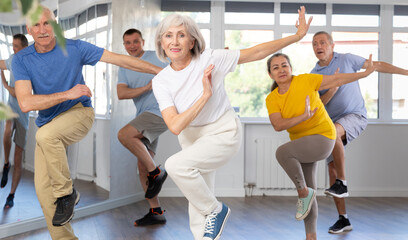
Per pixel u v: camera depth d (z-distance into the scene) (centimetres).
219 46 596
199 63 235
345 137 392
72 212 277
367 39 604
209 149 235
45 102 247
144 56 451
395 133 581
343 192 366
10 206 372
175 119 224
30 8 48
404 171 582
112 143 504
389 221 432
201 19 599
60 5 411
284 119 303
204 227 246
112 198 504
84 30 448
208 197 240
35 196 402
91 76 459
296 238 362
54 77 266
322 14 602
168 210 482
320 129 306
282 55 315
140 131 415
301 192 307
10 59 359
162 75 238
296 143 303
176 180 233
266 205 512
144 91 426
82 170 453
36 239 357
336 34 603
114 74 509
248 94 604
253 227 402
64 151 270
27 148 390
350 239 360
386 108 604
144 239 360
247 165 584
